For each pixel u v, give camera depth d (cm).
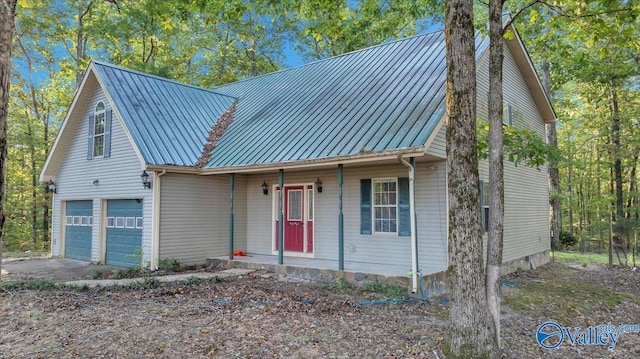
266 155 1112
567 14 726
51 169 1544
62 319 678
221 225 1316
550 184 2030
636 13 691
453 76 518
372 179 1114
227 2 847
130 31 2119
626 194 2350
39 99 2481
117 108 1228
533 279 1123
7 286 893
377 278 920
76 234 1472
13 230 2333
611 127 2083
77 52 2284
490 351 483
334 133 1055
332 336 596
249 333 605
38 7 1970
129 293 869
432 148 910
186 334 601
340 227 989
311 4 875
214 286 939
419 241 1023
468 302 494
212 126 1424
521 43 1258
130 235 1242
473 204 505
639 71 1334
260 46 2811
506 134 887
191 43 2659
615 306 862
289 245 1281
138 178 1205
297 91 1433
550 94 1928
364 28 972
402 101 1051
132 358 515
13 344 566
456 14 520
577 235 2719
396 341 577
